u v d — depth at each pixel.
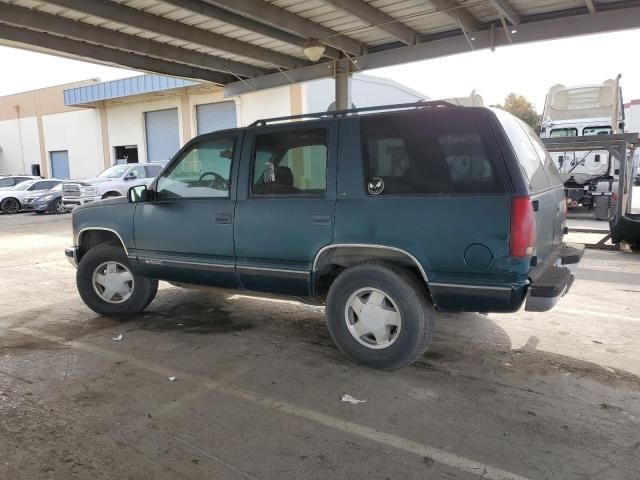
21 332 5.16
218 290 4.95
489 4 7.76
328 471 2.78
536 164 4.07
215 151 4.68
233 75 12.24
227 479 2.72
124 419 3.35
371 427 3.24
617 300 6.16
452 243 3.62
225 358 4.41
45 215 19.47
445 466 2.82
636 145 10.23
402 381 3.90
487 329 5.09
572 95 16.84
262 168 4.41
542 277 3.75
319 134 4.16
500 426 3.23
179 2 7.76
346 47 9.77
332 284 4.18
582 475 2.72
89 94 25.58
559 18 8.04
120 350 4.62
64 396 3.70
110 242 5.59
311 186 4.18
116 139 26.89
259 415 3.40
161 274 5.13
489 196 3.52
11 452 2.97
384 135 3.90
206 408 3.50
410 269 4.00
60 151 30.56
